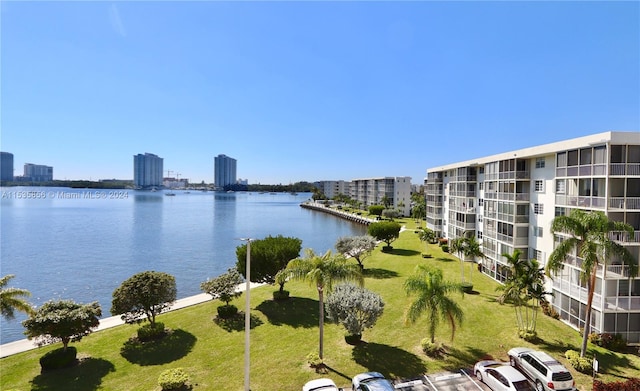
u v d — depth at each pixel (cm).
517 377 1719
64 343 2155
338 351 2264
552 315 2848
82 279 4950
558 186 2997
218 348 2355
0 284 2020
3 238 8125
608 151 2297
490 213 4175
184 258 6328
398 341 2402
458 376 1945
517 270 2712
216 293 2866
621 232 2245
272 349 2330
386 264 5022
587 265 1992
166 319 2903
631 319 2333
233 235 9081
